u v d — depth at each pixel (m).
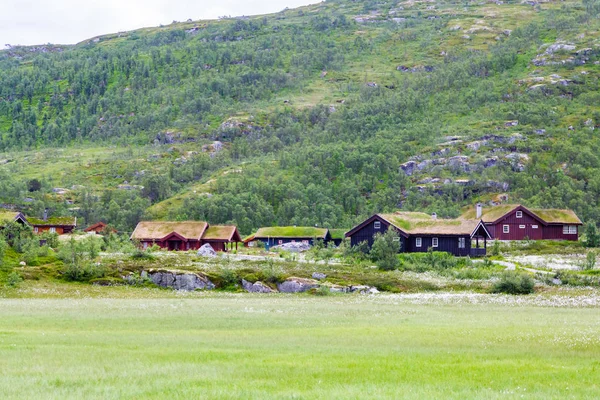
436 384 26.84
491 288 78.12
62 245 98.44
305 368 30.00
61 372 28.97
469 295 73.88
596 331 43.66
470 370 29.92
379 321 50.53
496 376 28.59
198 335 42.09
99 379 27.52
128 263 88.69
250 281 82.06
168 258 94.94
